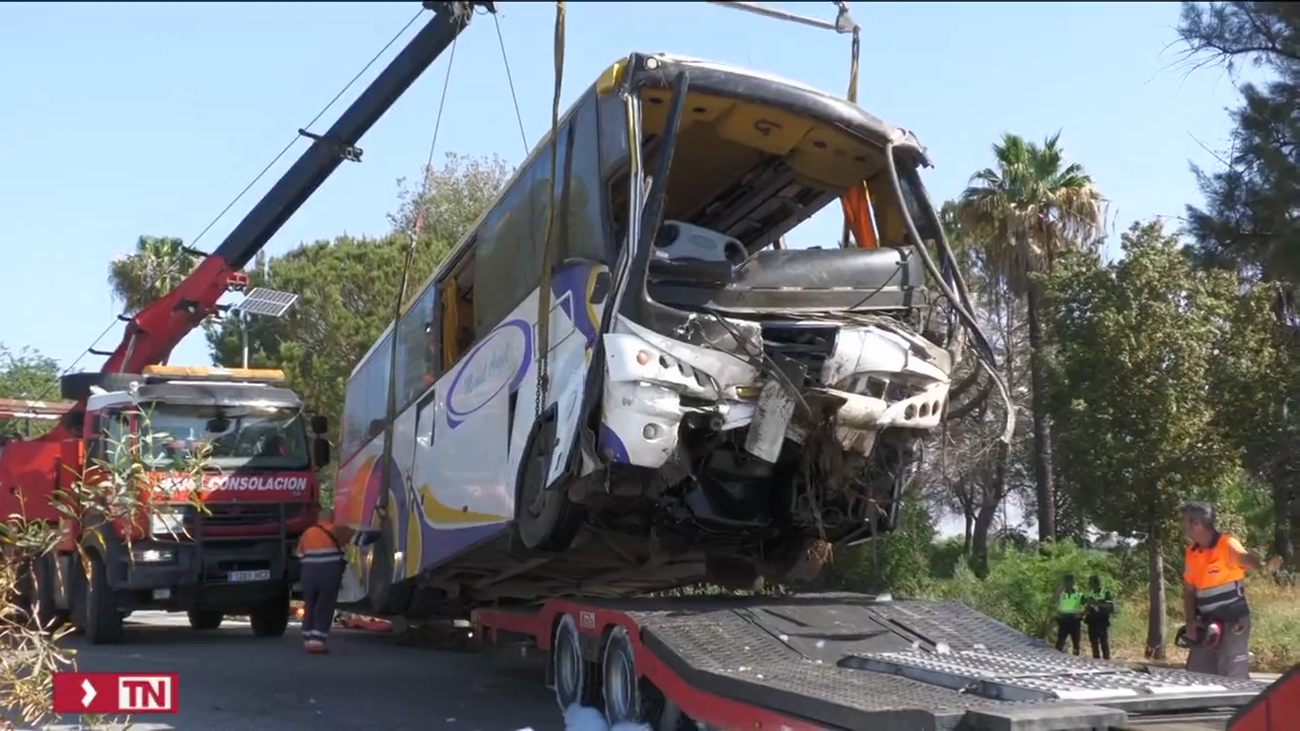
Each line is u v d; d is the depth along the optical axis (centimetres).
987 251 2716
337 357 3284
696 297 774
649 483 797
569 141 885
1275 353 1703
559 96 842
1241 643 812
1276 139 866
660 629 741
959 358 839
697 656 689
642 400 745
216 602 1519
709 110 825
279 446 1568
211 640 1605
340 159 1490
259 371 1658
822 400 776
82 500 605
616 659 797
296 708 1013
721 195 961
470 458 1070
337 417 3194
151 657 1361
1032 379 2464
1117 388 1817
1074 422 1852
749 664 681
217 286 1609
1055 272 1973
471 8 1335
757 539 912
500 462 980
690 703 672
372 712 998
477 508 1038
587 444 775
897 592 1822
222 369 1636
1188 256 940
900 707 520
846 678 628
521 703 1051
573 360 829
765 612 789
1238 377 1747
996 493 3109
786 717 578
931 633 761
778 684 603
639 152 772
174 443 1402
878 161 873
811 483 852
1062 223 2641
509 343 981
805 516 861
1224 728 509
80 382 1653
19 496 629
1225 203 895
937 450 971
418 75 1406
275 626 1670
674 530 881
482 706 1034
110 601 1470
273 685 1150
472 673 1261
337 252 3494
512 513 935
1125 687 570
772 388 763
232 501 1509
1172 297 1822
